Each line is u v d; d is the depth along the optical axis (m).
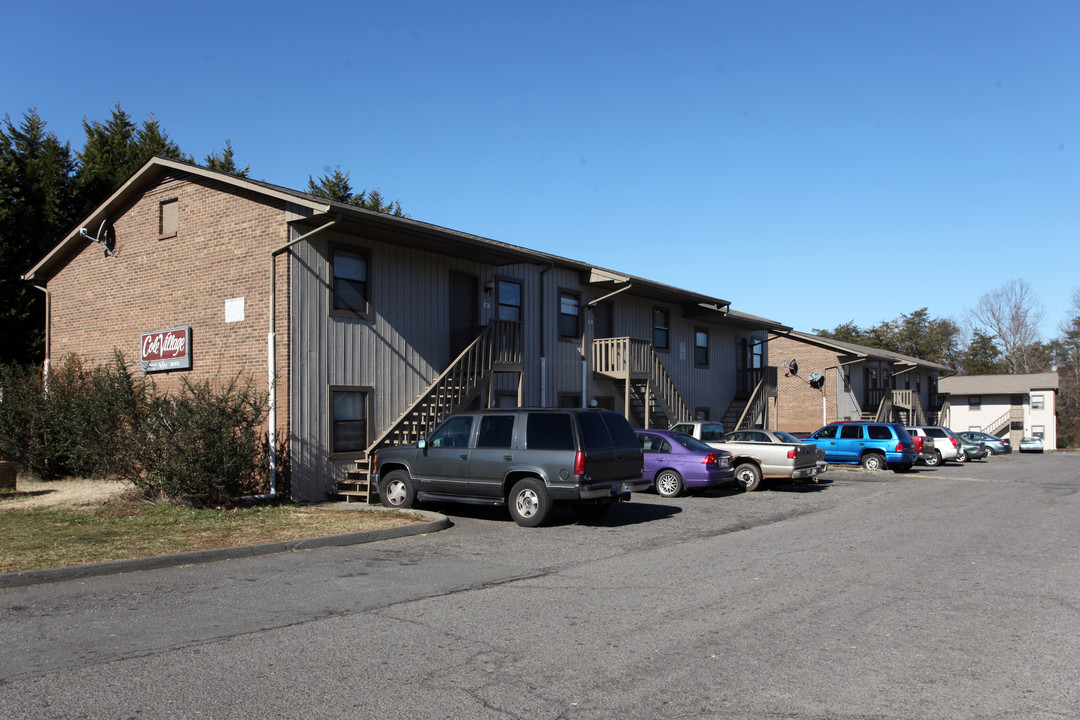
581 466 12.15
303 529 11.45
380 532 11.38
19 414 17.36
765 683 5.24
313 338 15.77
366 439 16.77
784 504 16.39
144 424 13.33
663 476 17.78
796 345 40.69
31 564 8.60
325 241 16.11
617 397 25.39
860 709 4.79
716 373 31.19
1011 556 10.11
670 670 5.49
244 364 15.80
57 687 5.05
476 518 13.61
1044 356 82.25
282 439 15.19
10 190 24.91
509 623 6.71
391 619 6.81
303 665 5.54
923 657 5.81
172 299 17.36
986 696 5.01
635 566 9.34
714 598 7.67
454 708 4.76
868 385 44.34
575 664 5.61
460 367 17.91
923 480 23.64
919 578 8.66
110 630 6.40
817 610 7.20
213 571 8.93
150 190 18.05
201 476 13.09
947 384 59.84
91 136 30.19
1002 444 46.03
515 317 21.36
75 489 15.21
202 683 5.15
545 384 22.14
